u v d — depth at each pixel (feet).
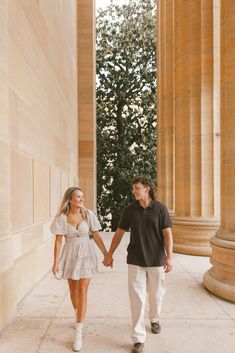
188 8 37.06
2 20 16.78
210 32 35.83
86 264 15.33
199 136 36.37
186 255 35.88
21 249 20.88
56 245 15.71
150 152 81.76
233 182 22.44
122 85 83.20
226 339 15.66
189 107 36.78
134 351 14.25
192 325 17.26
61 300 21.36
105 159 82.33
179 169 38.40
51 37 30.86
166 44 45.83
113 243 15.87
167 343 15.17
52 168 31.01
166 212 15.08
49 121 29.78
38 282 25.55
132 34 82.79
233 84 22.24
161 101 48.44
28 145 22.70
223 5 24.81
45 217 28.07
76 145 52.21
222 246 22.13
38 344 15.25
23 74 21.50
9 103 18.63
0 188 16.40
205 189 36.17
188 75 37.04
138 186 15.06
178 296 22.15
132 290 14.70
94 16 59.16
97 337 15.93
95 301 21.21
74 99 49.49
